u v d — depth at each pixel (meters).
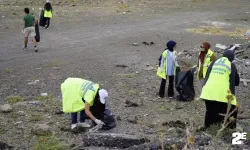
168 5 51.09
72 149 11.17
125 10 46.16
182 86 16.48
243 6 51.47
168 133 12.21
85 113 12.60
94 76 20.52
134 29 35.22
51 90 18.03
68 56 25.11
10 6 47.19
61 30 34.34
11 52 25.89
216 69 12.09
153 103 16.27
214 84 11.97
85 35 32.28
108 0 52.72
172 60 16.75
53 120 13.98
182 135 11.92
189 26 37.16
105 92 12.53
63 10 44.88
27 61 23.58
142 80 19.83
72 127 12.80
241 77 19.84
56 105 15.75
